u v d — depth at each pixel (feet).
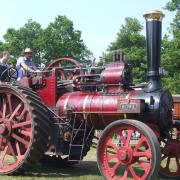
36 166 31.65
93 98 26.66
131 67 26.91
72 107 27.22
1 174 27.22
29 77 29.91
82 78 27.91
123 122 23.43
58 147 27.45
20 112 27.94
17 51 171.94
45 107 27.32
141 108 24.07
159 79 25.75
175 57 93.81
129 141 23.39
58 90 29.14
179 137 27.63
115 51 26.89
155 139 22.41
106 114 25.80
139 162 23.04
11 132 27.71
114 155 23.88
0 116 28.58
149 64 25.88
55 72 28.86
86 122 26.84
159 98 24.80
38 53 168.86
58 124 27.58
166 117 25.36
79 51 169.48
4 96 28.50
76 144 27.84
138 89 26.09
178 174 27.22
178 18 98.78
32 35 173.88
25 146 27.48
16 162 27.27
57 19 169.58
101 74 26.48
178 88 94.53
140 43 159.02
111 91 26.18
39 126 26.37
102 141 24.18
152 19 26.09
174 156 27.35
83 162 35.24
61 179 25.86
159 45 26.02
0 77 30.81
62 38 167.94
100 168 24.06
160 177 27.94
